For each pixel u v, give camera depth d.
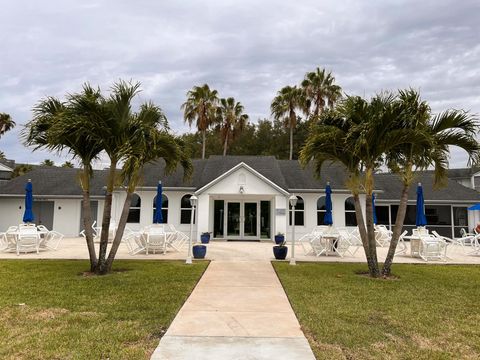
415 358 4.61
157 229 15.66
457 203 23.50
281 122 45.50
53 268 10.94
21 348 4.72
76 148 10.11
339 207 22.84
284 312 6.55
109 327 5.58
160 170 24.42
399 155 10.94
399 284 9.18
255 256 14.43
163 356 4.51
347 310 6.69
